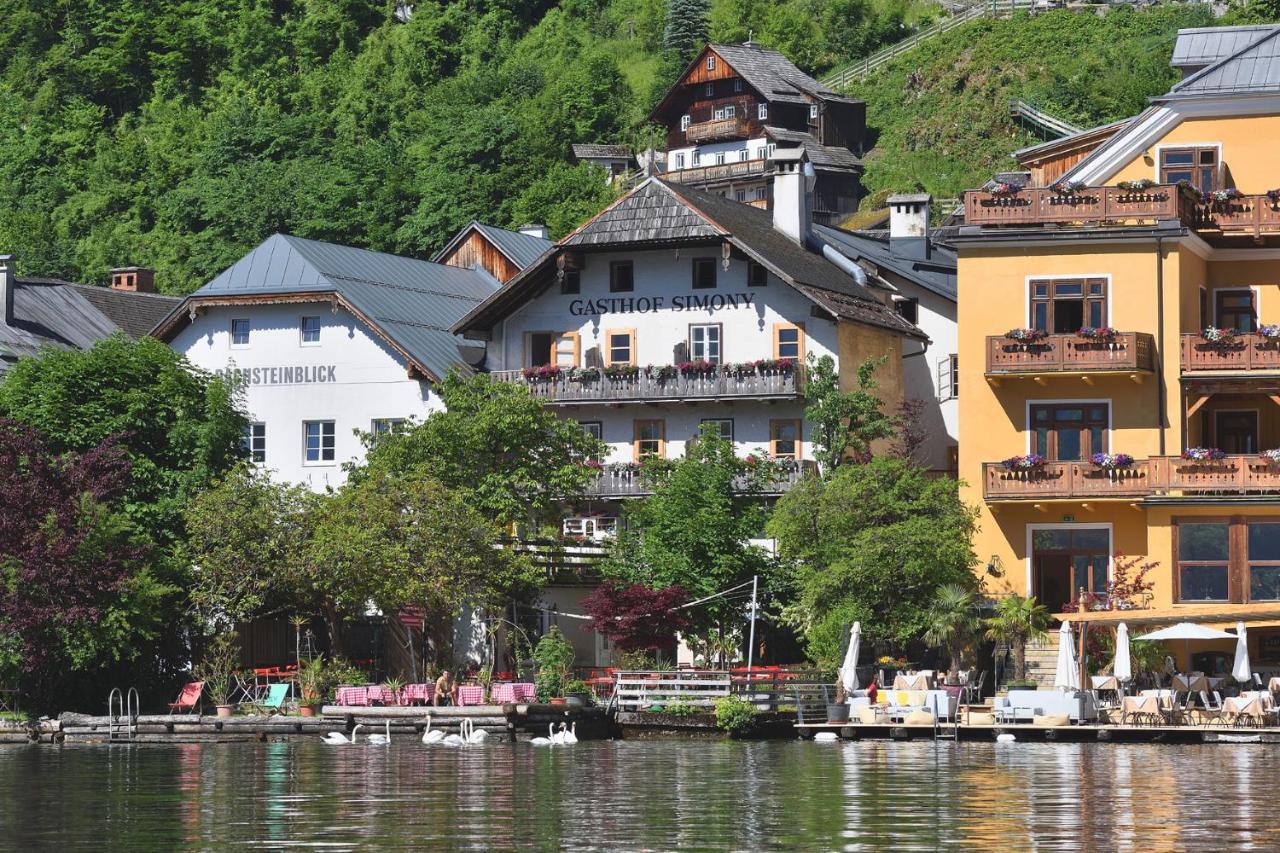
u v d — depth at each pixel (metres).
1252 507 78.88
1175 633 70.69
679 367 91.56
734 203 101.81
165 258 182.12
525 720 72.50
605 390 92.62
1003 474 81.06
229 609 80.75
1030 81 178.00
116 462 81.19
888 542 77.75
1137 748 65.56
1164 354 81.25
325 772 58.81
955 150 174.12
